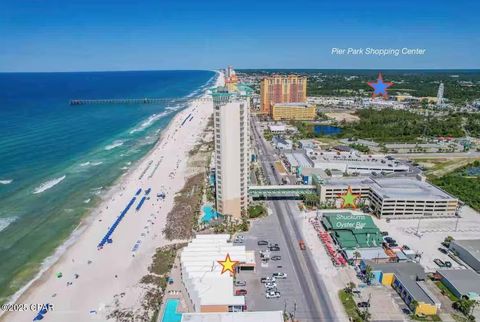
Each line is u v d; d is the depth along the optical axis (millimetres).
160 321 112812
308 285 131125
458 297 123438
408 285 124188
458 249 151375
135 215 187375
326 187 197000
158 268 140625
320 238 164000
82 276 137375
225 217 179250
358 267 142500
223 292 118562
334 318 114625
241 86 191625
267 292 125812
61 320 114438
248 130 188125
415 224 179625
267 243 159875
